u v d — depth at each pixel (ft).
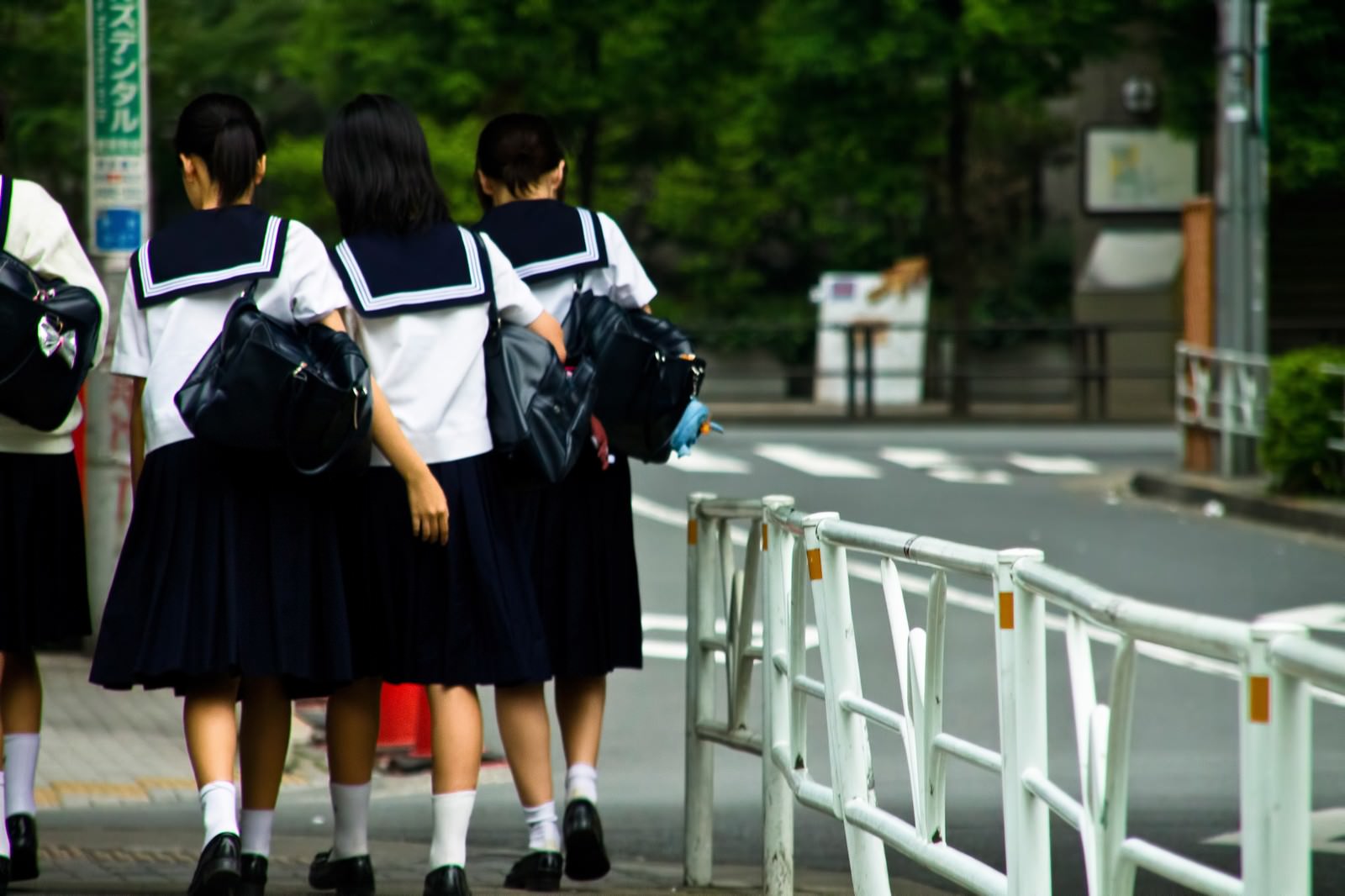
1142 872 33.81
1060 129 358.43
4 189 40.52
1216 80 229.25
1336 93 228.63
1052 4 233.96
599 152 315.58
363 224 40.14
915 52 238.48
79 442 89.10
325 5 273.95
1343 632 91.09
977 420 240.73
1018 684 28.09
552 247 46.03
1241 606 99.50
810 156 254.88
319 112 348.59
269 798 40.14
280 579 37.58
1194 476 155.33
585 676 46.93
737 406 274.57
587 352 45.32
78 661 87.76
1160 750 68.54
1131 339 249.34
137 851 52.03
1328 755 56.75
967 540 124.88
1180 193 251.19
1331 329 244.63
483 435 40.27
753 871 51.62
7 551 40.65
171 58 252.01
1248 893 20.08
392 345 39.60
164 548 37.52
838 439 206.08
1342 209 245.24
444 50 271.49
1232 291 157.69
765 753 44.11
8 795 42.83
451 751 39.45
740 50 275.80
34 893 41.70
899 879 49.83
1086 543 123.75
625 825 59.82
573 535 46.24
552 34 271.69
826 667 38.75
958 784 63.36
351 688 41.73
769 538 43.70
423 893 42.27
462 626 39.40
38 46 222.07
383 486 39.50
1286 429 137.80
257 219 38.45
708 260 358.23
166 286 37.96
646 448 45.93
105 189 83.41
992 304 355.77
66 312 39.40
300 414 36.06
